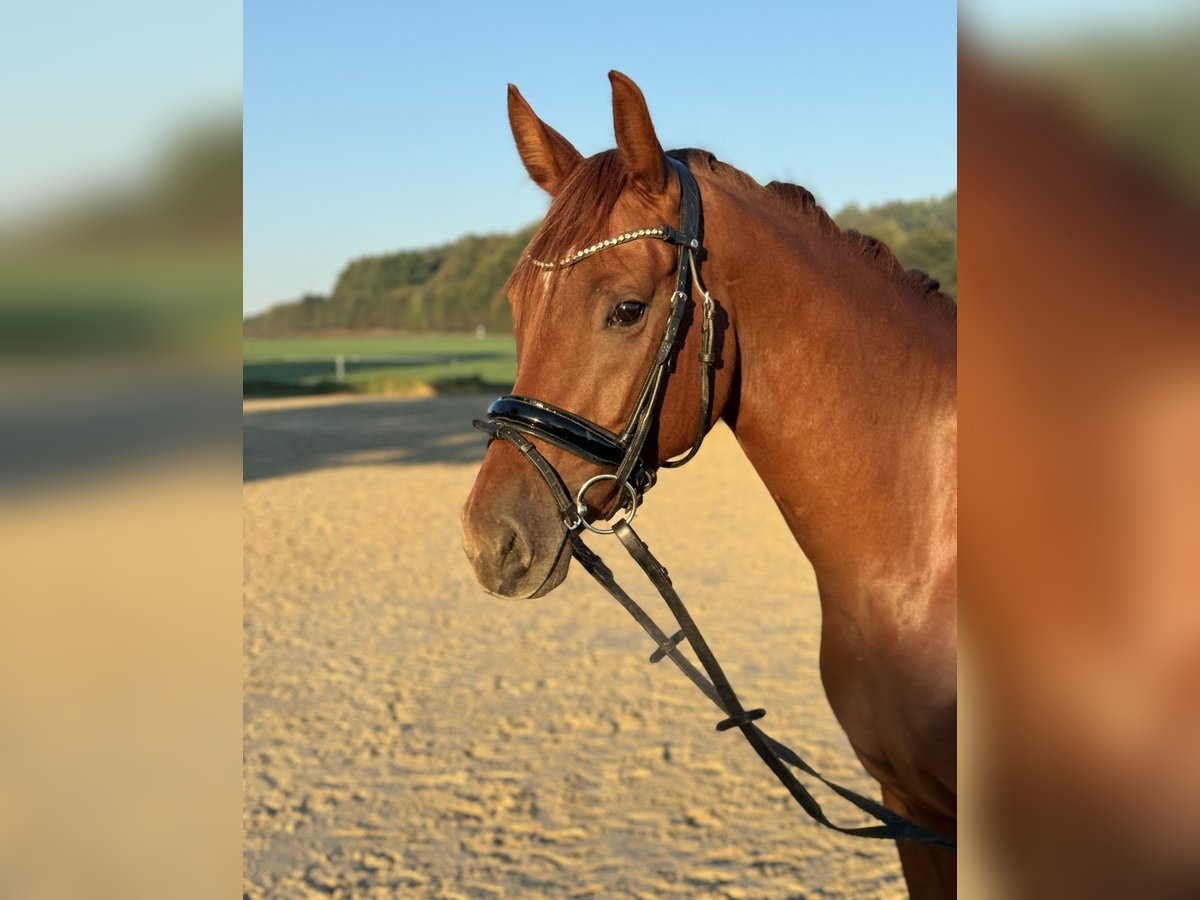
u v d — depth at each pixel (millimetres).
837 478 1927
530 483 1752
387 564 8617
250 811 4062
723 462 16453
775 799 4082
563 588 7738
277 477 14008
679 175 1834
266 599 7449
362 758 4570
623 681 5551
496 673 5727
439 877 3523
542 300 1761
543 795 4156
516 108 2070
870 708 1985
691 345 1808
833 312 1927
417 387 29094
